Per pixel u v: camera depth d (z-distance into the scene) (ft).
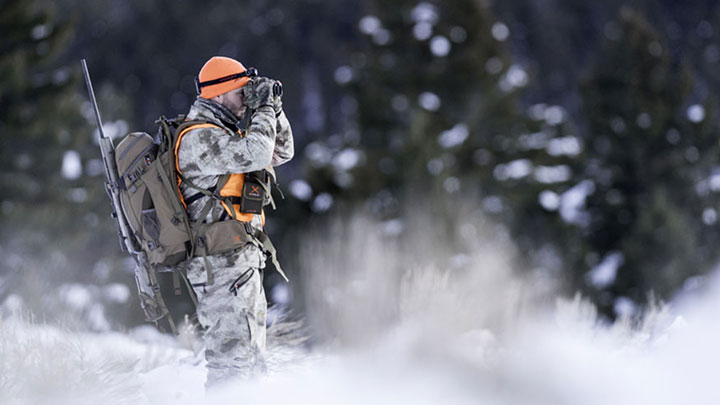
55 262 130.52
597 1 511.40
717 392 37.78
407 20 224.74
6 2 171.32
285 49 482.28
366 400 37.06
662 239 192.54
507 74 226.99
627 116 247.91
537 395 40.83
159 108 447.83
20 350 35.73
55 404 33.17
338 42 492.13
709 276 184.24
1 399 32.86
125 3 454.81
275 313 47.16
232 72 33.47
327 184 159.94
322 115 472.85
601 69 255.50
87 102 200.23
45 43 178.91
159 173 32.32
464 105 223.10
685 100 252.42
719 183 238.07
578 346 45.27
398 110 220.23
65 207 173.37
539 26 491.31
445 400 39.09
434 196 142.51
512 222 215.31
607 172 247.50
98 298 125.59
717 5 524.11
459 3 223.92
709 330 43.70
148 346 44.14
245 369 32.91
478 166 212.23
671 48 500.74
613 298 193.06
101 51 439.22
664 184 241.96
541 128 226.99
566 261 211.61
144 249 32.73
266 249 33.99
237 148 31.94
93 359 37.78
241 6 477.36
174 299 93.15
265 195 33.27
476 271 59.52
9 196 172.04
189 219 32.60
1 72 168.96
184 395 36.17
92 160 187.93
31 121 173.27
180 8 458.91
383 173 179.01
